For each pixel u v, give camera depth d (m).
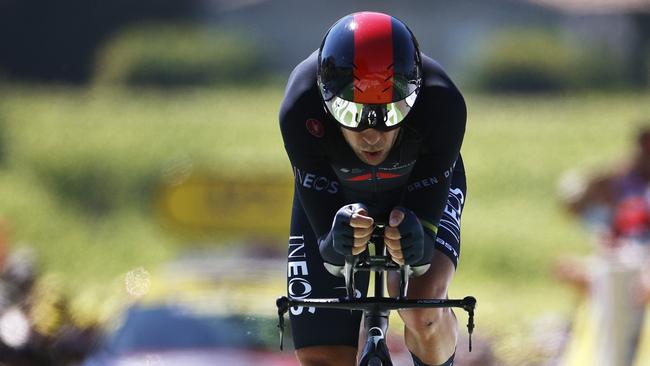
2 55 145.50
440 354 14.56
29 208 67.12
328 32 13.05
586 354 23.83
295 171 13.98
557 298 50.75
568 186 33.25
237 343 24.33
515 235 61.34
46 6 146.62
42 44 146.38
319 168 13.80
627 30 164.50
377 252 13.56
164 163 75.62
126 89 124.50
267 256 38.69
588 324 25.16
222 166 45.25
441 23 163.12
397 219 12.48
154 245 65.69
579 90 137.50
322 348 14.48
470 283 58.44
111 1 150.25
